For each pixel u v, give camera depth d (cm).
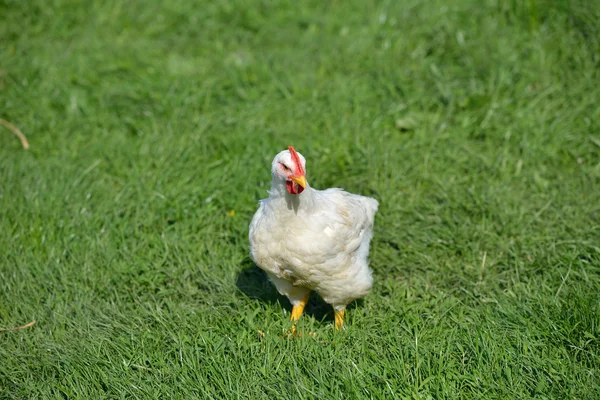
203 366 773
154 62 1392
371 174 1091
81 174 1113
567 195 1034
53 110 1287
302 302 852
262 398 731
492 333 789
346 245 764
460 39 1330
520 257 949
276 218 750
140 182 1088
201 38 1477
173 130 1206
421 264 953
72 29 1506
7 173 1111
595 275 882
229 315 863
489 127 1175
